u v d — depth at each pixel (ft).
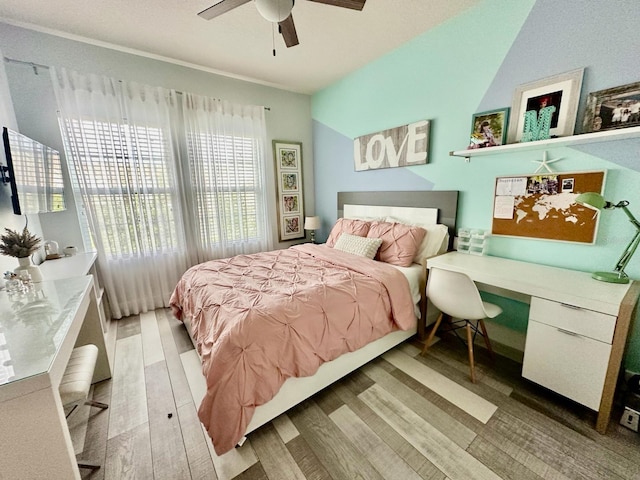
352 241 8.88
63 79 7.75
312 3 6.59
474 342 7.46
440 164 8.29
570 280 5.24
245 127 11.27
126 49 8.65
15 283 4.87
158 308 9.98
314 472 4.02
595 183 5.44
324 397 5.49
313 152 13.84
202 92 10.31
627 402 4.75
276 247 13.28
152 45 8.48
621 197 5.23
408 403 5.28
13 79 7.32
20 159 5.90
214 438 3.98
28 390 2.67
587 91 5.38
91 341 5.95
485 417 4.89
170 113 9.55
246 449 4.40
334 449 4.37
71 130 7.97
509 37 6.36
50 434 2.86
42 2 6.39
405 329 6.33
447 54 7.61
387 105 9.62
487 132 6.89
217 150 10.66
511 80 6.45
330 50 9.01
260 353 4.31
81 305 4.50
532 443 4.36
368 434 4.63
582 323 4.46
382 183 10.36
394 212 9.78
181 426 4.87
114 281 9.06
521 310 6.82
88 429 4.81
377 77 9.77
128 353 7.16
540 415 4.90
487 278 5.75
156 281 9.86
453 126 7.80
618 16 4.90
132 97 8.78
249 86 11.41
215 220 10.99
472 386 5.71
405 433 4.63
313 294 5.42
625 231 5.24
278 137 12.56
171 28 7.56
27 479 2.83
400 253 7.87
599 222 5.50
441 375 6.08
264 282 6.39
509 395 5.43
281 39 8.21
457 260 6.90
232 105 10.82
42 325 3.70
